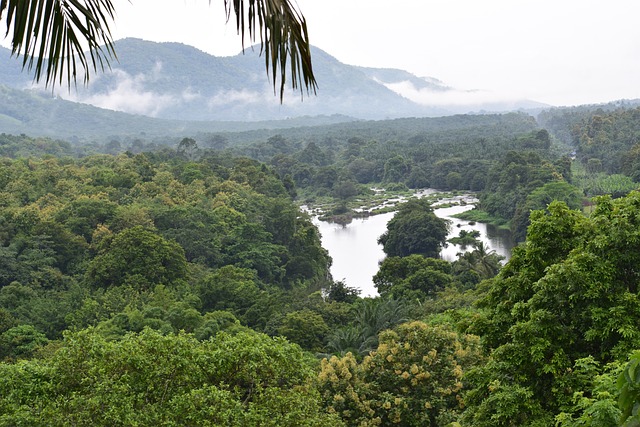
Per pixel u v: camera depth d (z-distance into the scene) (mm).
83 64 3041
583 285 11922
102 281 48844
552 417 11320
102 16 3033
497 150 158625
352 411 18969
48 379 13766
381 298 48625
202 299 48844
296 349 16312
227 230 71812
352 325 40781
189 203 78000
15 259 52844
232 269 52531
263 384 15469
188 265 57562
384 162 168250
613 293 11992
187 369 14133
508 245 84875
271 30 2773
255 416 13219
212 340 15945
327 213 118562
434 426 19297
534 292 13680
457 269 60562
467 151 162750
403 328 21250
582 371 11305
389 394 19281
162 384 13875
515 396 11562
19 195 72500
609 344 11719
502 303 14273
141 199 75438
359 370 20516
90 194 75750
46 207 67875
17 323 40719
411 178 153125
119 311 42031
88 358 14055
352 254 85875
